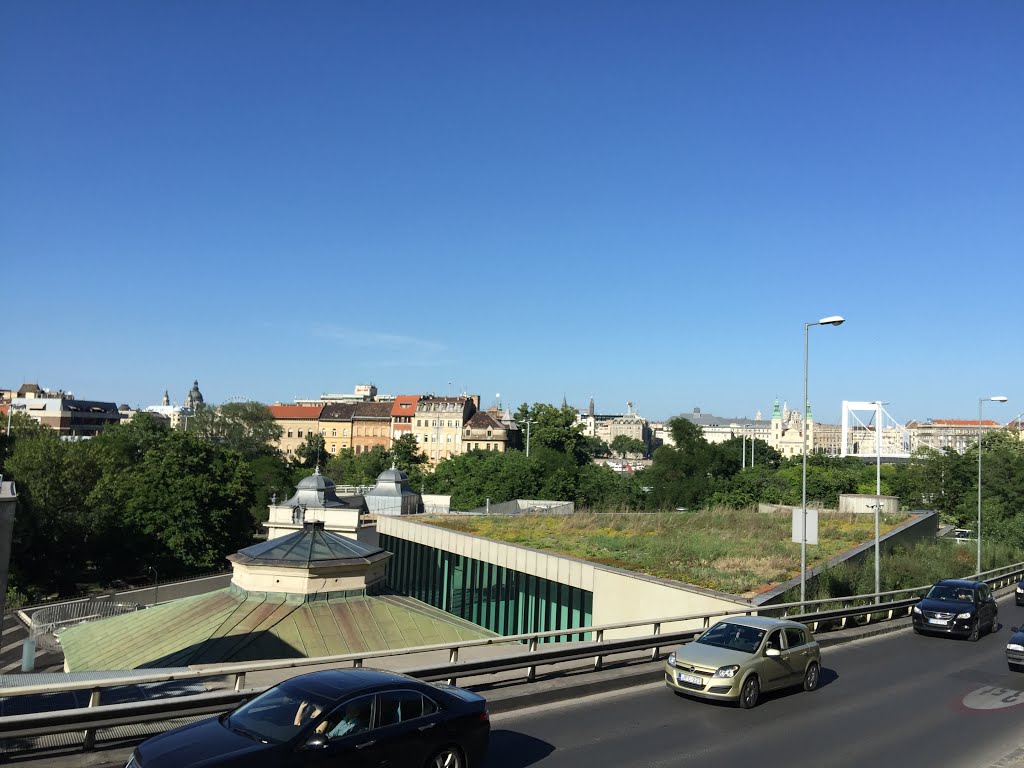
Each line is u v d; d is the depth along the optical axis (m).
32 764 8.91
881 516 47.75
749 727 12.73
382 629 24.41
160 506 65.12
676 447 86.12
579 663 16.27
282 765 7.31
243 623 23.72
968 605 22.92
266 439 122.12
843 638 21.84
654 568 27.75
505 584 34.81
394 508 60.06
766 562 29.16
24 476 59.97
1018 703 15.03
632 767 10.47
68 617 47.44
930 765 11.09
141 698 11.97
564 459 90.00
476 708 9.40
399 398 164.75
